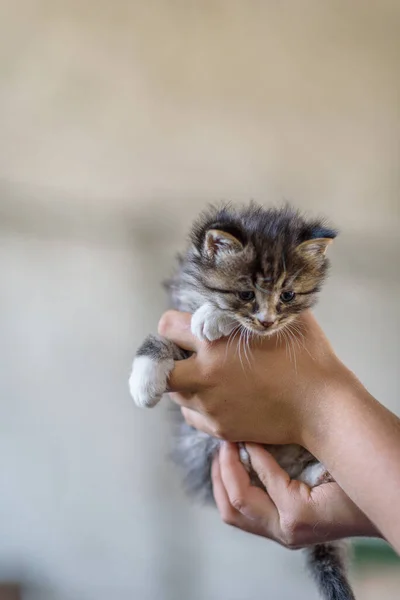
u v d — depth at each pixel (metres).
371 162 0.61
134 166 0.57
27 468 0.56
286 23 0.60
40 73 0.55
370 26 0.61
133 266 0.56
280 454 0.37
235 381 0.34
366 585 0.54
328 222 0.56
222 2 0.58
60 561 0.56
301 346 0.35
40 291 0.55
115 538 0.56
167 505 0.57
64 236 0.55
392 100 0.61
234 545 0.58
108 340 0.56
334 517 0.33
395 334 0.61
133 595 0.56
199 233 0.38
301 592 0.58
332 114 0.60
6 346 0.55
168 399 0.47
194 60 0.58
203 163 0.58
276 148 0.60
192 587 0.57
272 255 0.36
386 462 0.29
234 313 0.35
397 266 0.61
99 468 0.56
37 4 0.55
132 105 0.57
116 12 0.56
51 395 0.56
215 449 0.40
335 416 0.32
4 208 0.54
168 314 0.37
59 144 0.55
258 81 0.59
